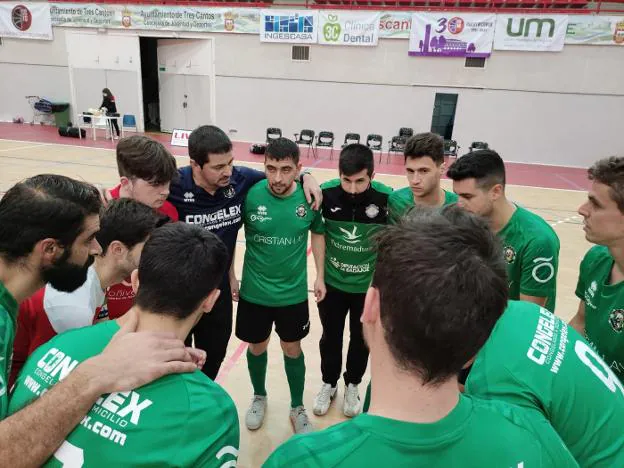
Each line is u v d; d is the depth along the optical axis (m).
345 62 13.44
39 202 0.99
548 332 0.92
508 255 1.81
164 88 15.09
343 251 2.40
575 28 11.76
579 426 0.80
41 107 15.23
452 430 0.61
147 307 0.96
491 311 0.61
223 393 0.95
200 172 2.08
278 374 3.01
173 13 14.04
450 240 0.62
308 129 14.34
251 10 13.54
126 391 0.85
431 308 0.58
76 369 0.84
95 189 1.14
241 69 14.23
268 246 2.30
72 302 1.40
